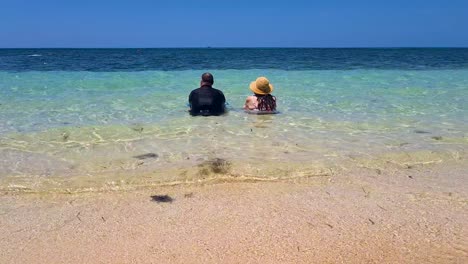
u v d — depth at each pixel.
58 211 3.64
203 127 6.60
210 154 5.11
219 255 2.96
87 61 26.73
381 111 8.17
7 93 9.95
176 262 2.87
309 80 13.74
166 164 4.75
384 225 3.42
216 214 3.61
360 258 2.93
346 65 22.34
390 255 2.96
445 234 3.28
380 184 4.33
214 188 4.19
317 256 2.95
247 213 3.63
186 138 5.90
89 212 3.63
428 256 2.95
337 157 5.09
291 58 33.78
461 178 4.52
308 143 5.68
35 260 2.87
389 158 5.09
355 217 3.57
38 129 6.35
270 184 4.30
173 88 11.41
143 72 16.14
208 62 25.70
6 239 3.14
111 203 3.82
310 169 4.67
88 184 4.18
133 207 3.74
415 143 5.78
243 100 9.40
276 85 12.30
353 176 4.54
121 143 5.63
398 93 10.77
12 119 7.05
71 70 16.92
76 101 8.95
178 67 20.02
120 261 2.88
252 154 5.13
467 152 5.40
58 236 3.21
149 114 7.65
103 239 3.17
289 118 7.39
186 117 7.40
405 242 3.15
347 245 3.10
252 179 4.41
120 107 8.32
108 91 10.70
